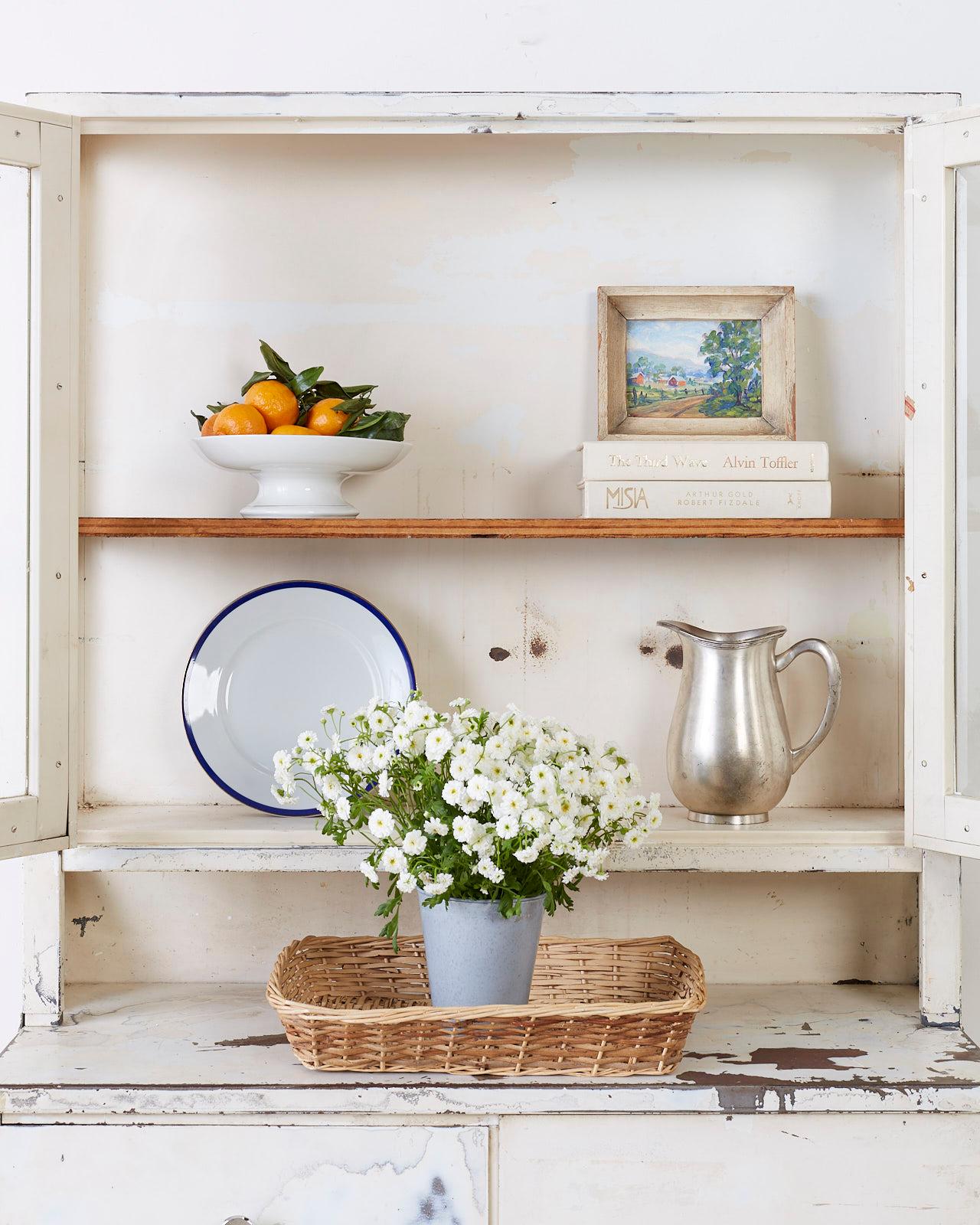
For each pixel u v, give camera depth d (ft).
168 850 4.18
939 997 4.25
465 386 4.82
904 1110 3.67
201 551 4.81
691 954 4.22
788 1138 3.68
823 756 4.84
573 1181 3.67
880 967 4.83
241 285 4.81
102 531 4.13
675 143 4.81
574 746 3.71
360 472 4.36
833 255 4.82
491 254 4.81
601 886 4.82
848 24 4.82
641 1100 3.62
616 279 4.81
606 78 4.82
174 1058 3.89
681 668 4.82
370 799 3.82
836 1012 4.44
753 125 4.27
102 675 4.80
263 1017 4.34
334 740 3.83
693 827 4.34
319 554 4.81
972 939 4.84
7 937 4.82
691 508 4.34
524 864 3.68
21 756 4.03
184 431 4.81
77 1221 3.66
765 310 4.75
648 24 4.81
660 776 4.82
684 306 4.74
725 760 4.34
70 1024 4.25
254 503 4.42
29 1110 3.63
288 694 4.65
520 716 3.71
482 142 4.79
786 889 4.83
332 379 4.81
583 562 4.83
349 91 4.50
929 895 4.25
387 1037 3.66
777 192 4.81
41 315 4.00
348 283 4.81
